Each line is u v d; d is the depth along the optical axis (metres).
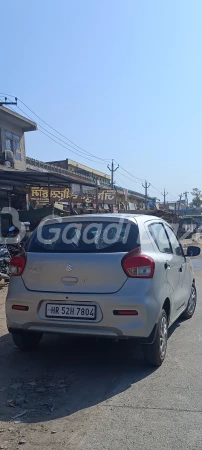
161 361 4.93
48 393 4.17
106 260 4.50
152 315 4.52
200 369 4.81
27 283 4.75
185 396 4.06
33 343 5.42
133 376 4.61
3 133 20.53
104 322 4.41
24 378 4.56
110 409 3.80
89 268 4.51
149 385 4.34
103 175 48.91
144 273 4.54
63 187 18.38
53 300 4.59
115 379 4.52
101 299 4.41
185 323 6.99
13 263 4.91
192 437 3.30
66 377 4.59
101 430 3.43
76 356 5.29
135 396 4.07
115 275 4.47
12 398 4.06
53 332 4.63
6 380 4.50
